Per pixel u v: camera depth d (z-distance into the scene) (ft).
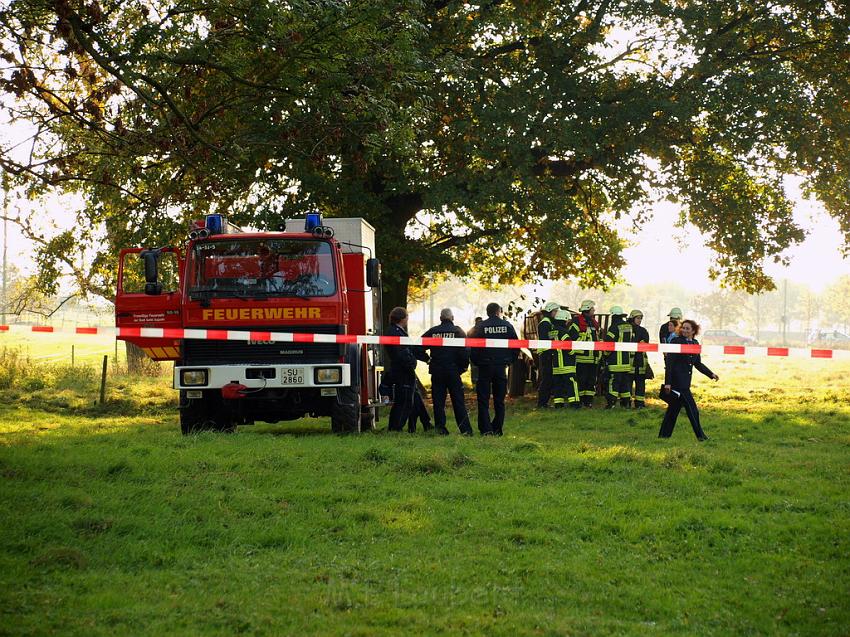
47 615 16.61
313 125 57.11
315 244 42.04
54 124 46.65
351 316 45.80
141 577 19.53
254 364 41.47
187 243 41.63
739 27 76.59
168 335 40.24
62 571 19.84
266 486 28.99
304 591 18.44
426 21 68.85
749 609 17.67
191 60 45.65
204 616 16.74
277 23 43.88
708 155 76.59
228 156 50.72
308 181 66.95
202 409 43.70
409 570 20.03
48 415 56.39
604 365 71.15
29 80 42.47
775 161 76.13
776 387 82.17
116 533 23.16
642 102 71.67
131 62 44.21
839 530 23.66
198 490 27.96
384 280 75.00
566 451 36.70
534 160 71.61
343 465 32.63
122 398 66.90
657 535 23.35
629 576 19.81
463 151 71.67
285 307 41.32
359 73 49.75
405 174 69.82
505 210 71.77
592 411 59.93
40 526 23.12
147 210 65.31
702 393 76.07
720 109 72.49
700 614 17.37
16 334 195.52
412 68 52.03
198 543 22.45
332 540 22.72
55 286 67.82
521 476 31.22
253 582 19.04
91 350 152.87
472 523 24.23
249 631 15.98
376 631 15.89
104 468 31.04
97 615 16.74
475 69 68.49
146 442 39.22
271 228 66.85
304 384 41.16
